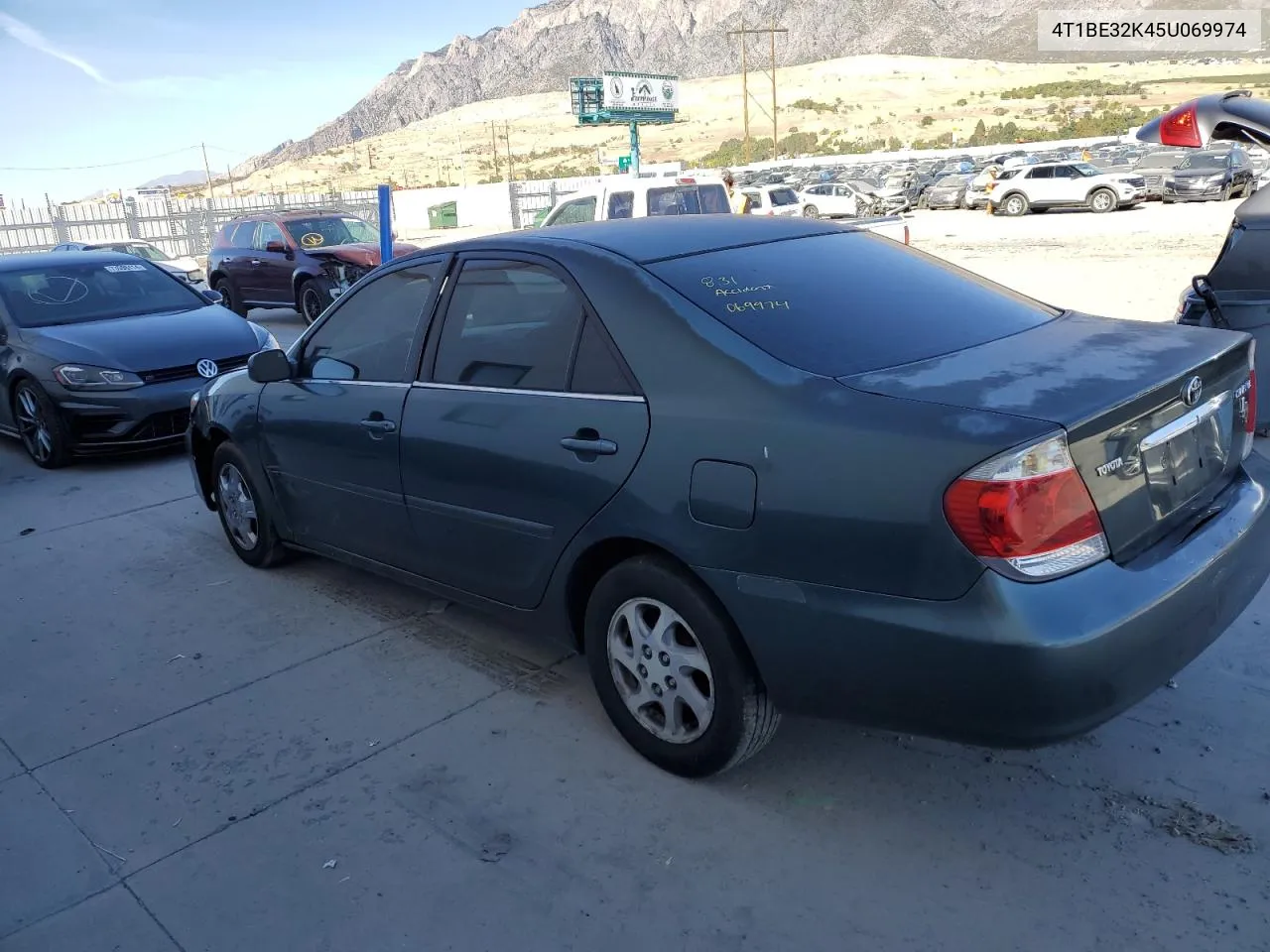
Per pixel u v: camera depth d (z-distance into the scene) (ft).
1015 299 11.47
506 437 10.97
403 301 13.07
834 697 8.72
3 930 8.92
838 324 9.88
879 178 135.54
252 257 49.14
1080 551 7.89
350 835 9.94
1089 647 7.59
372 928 8.68
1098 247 61.98
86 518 20.86
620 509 9.82
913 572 7.95
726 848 9.41
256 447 15.58
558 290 10.91
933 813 9.72
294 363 14.90
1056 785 10.02
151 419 24.00
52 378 23.89
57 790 11.02
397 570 13.66
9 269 27.32
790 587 8.63
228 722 12.22
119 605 16.06
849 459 8.23
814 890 8.80
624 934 8.43
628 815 9.98
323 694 12.76
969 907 8.46
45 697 13.16
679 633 9.97
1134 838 9.19
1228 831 9.20
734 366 9.22
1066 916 8.30
